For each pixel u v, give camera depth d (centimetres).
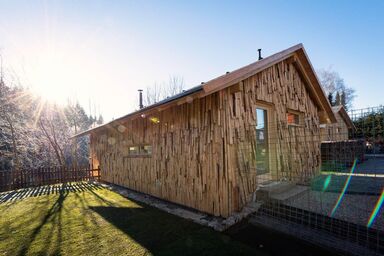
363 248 252
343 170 507
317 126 702
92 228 366
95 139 1027
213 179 409
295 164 557
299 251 268
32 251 294
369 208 371
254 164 449
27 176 898
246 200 421
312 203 406
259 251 270
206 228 347
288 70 589
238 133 420
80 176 996
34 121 1653
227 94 410
